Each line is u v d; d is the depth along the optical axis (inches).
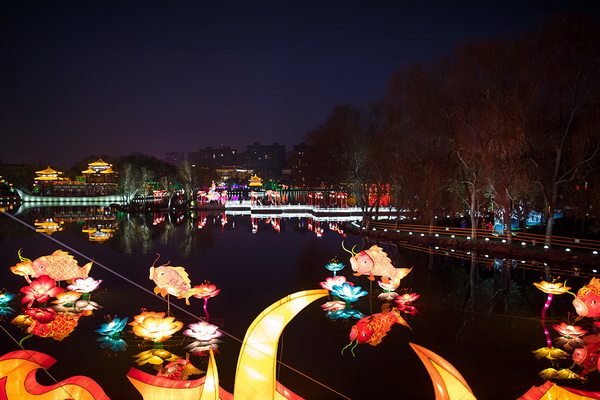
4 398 260.2
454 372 243.9
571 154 1088.8
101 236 1482.5
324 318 599.5
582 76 1018.7
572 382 415.8
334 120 1852.9
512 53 1099.9
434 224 1632.6
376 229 1604.3
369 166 1752.0
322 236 1550.2
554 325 560.4
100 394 275.7
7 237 1439.5
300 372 432.1
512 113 1090.1
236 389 223.1
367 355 474.6
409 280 850.8
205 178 4771.2
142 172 3353.8
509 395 393.1
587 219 1432.1
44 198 3442.4
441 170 1344.7
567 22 999.6
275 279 837.8
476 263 1032.8
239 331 543.5
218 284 794.2
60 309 626.5
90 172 3703.3
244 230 1737.2
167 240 1403.8
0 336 519.2
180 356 465.4
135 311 619.5
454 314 619.8
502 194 1238.3
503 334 543.5
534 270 943.7
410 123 1413.6
